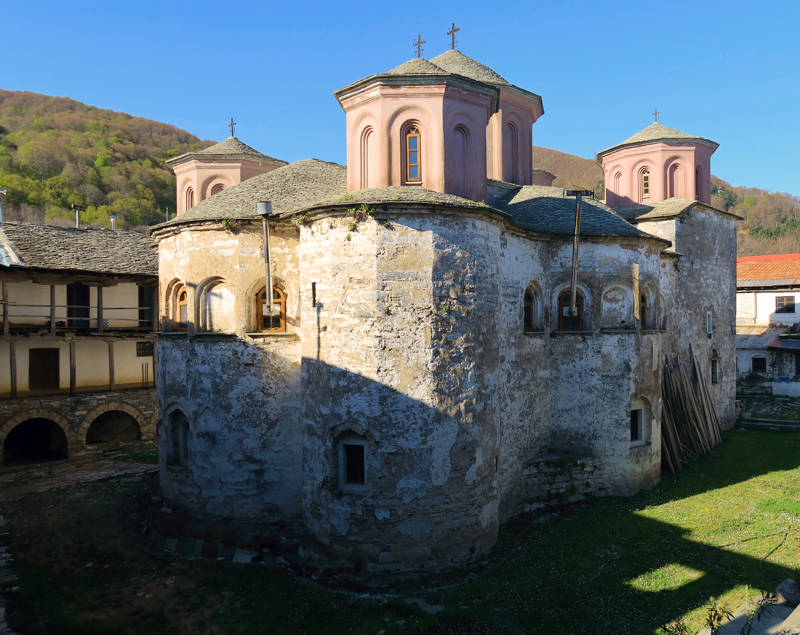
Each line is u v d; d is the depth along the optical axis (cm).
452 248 1248
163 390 1634
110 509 1714
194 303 1540
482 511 1295
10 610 1094
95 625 1045
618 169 2758
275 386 1484
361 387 1226
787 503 1616
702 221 2519
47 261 2472
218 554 1374
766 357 3678
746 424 2794
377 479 1211
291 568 1299
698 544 1349
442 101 1335
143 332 2758
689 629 984
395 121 1352
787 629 912
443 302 1235
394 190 1289
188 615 1084
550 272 1752
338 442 1269
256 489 1480
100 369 2795
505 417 1533
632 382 1720
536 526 1491
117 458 2409
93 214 5797
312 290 1322
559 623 1010
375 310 1218
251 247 1500
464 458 1257
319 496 1284
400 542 1206
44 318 2666
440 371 1231
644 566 1238
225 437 1485
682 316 2358
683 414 2177
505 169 2181
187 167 2502
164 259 1645
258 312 1520
